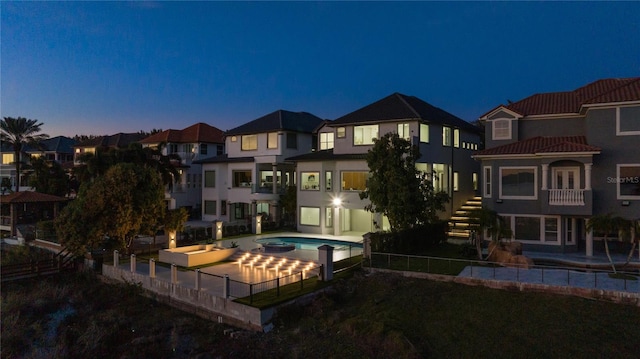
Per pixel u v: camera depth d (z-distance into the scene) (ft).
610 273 62.75
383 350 45.98
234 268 77.46
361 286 64.13
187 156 158.51
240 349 48.65
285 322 54.29
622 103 75.41
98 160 116.78
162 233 113.29
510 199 85.40
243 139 140.46
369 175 105.50
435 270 66.80
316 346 48.01
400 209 80.28
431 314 53.52
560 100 94.38
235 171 141.08
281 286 62.90
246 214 142.82
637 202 75.61
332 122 113.80
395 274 66.69
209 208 148.56
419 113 104.37
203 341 52.85
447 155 117.19
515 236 84.99
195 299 61.87
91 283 79.82
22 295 72.90
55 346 56.24
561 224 80.94
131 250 89.61
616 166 77.25
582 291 54.60
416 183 82.58
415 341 47.42
